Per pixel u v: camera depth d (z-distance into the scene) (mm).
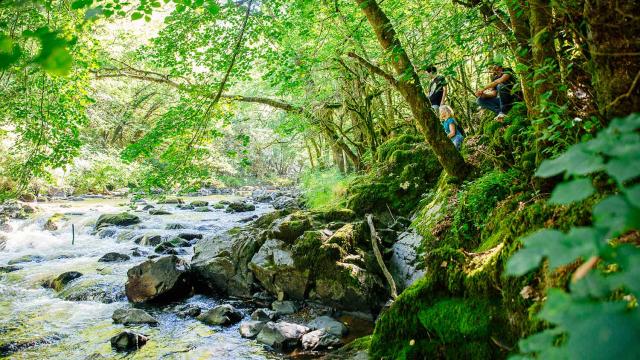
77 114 7789
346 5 8828
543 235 966
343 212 8242
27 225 15328
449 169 6434
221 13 8625
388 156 10469
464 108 10680
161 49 9359
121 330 6141
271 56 8758
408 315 3701
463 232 5422
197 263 7961
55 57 1110
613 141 988
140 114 28266
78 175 17516
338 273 6547
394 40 5629
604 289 895
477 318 3227
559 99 3322
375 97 13938
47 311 7027
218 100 7570
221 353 5301
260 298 7266
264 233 7812
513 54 4039
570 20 2854
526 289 2891
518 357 1087
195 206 20641
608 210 925
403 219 8289
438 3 6633
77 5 4094
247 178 40969
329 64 10820
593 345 790
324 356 4922
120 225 14773
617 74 2350
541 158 3912
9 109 7379
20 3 1234
